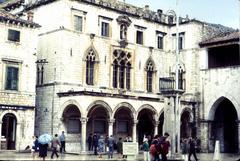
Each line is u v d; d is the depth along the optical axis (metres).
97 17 57.88
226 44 60.12
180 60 65.12
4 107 47.38
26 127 49.25
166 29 66.50
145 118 61.75
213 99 61.72
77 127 54.47
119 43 59.81
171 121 40.62
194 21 64.12
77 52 55.44
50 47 55.59
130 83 60.91
